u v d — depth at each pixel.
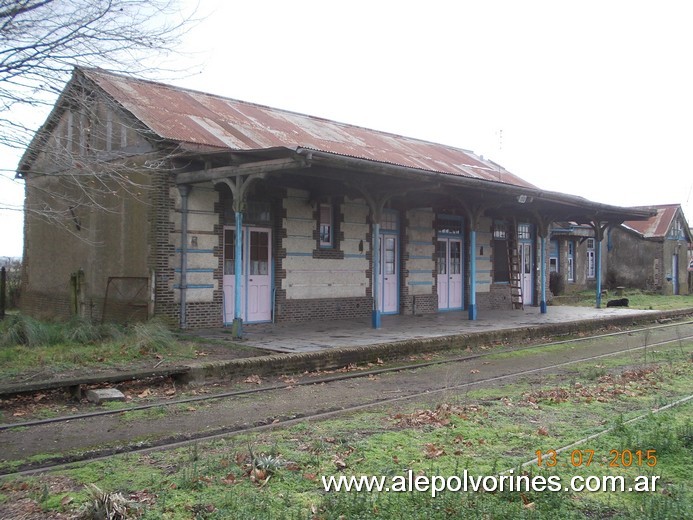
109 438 6.48
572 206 18.75
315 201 15.81
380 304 17.72
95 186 14.20
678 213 35.09
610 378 9.27
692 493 4.62
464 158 23.48
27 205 11.05
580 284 33.12
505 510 4.30
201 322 13.66
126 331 11.74
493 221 21.53
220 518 4.21
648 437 5.77
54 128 10.73
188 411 7.64
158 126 13.27
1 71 8.54
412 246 18.61
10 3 8.41
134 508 4.37
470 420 6.74
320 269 16.08
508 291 22.05
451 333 13.54
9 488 4.91
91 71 9.55
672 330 17.67
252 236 14.88
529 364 11.33
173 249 13.22
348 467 5.25
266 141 14.97
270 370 9.95
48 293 16.84
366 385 9.38
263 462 5.16
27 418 7.30
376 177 12.90
